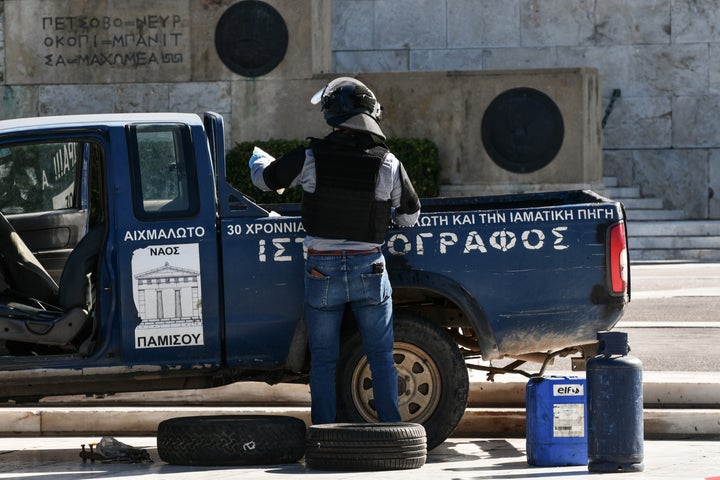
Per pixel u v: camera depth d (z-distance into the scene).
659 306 41.59
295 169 20.86
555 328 21.72
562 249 21.70
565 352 23.08
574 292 21.70
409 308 22.94
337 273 20.69
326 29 62.59
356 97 20.89
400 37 75.56
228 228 21.38
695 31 73.44
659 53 73.75
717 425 24.27
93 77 58.91
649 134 73.81
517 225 21.73
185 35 58.91
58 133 21.33
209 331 21.31
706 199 73.38
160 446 21.22
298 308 21.47
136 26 58.84
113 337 21.17
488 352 21.67
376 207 20.67
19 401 22.14
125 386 22.00
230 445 20.69
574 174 60.03
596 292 21.70
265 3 58.78
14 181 25.45
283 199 57.03
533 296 21.67
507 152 60.25
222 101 58.94
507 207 26.19
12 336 21.03
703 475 19.50
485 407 25.89
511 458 21.75
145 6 58.69
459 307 21.77
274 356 21.64
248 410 25.30
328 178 20.64
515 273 21.69
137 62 58.91
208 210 21.38
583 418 20.75
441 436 21.78
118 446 21.80
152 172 21.38
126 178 21.25
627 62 74.00
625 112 73.94
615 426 19.70
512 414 24.62
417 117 60.50
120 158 21.28
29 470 20.94
